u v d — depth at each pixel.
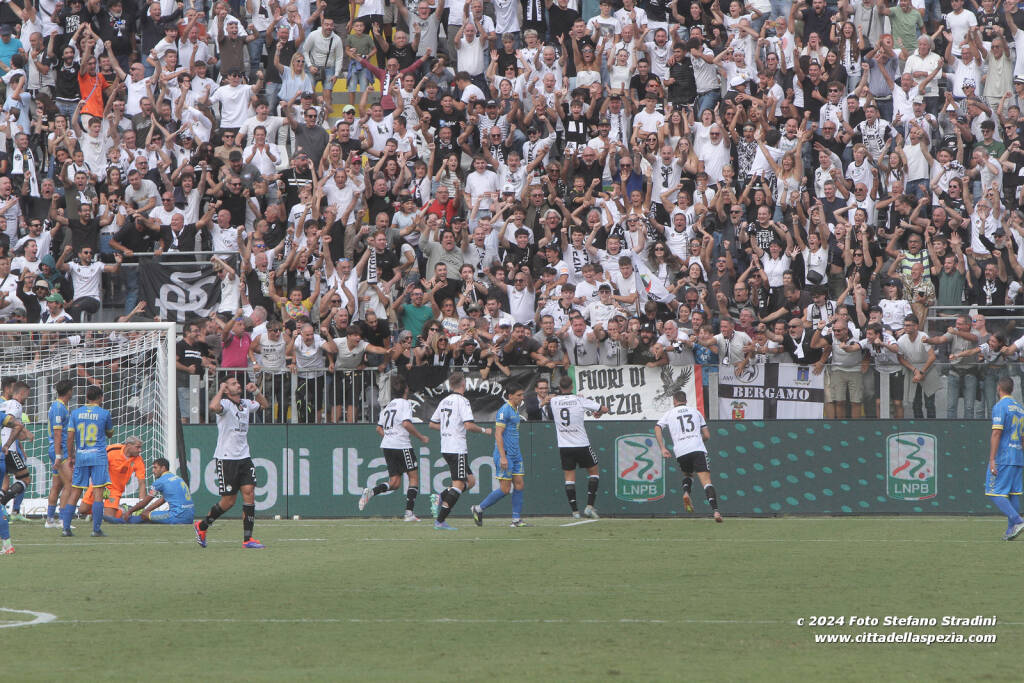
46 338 71.75
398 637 32.56
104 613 36.31
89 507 66.00
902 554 49.31
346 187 82.00
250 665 29.09
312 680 27.39
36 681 27.44
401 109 87.44
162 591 40.34
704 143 85.69
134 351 71.25
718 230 82.06
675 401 63.97
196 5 95.94
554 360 71.19
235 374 70.88
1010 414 53.97
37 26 96.25
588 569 45.19
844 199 81.38
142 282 78.06
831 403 69.50
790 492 68.75
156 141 86.50
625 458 69.19
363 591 40.16
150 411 70.88
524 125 87.88
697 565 46.19
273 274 77.94
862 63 88.94
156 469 66.50
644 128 86.69
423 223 80.62
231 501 53.03
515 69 90.56
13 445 60.84
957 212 79.25
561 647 31.11
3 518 51.06
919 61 88.50
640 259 80.00
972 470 68.12
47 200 85.88
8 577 43.81
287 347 71.31
